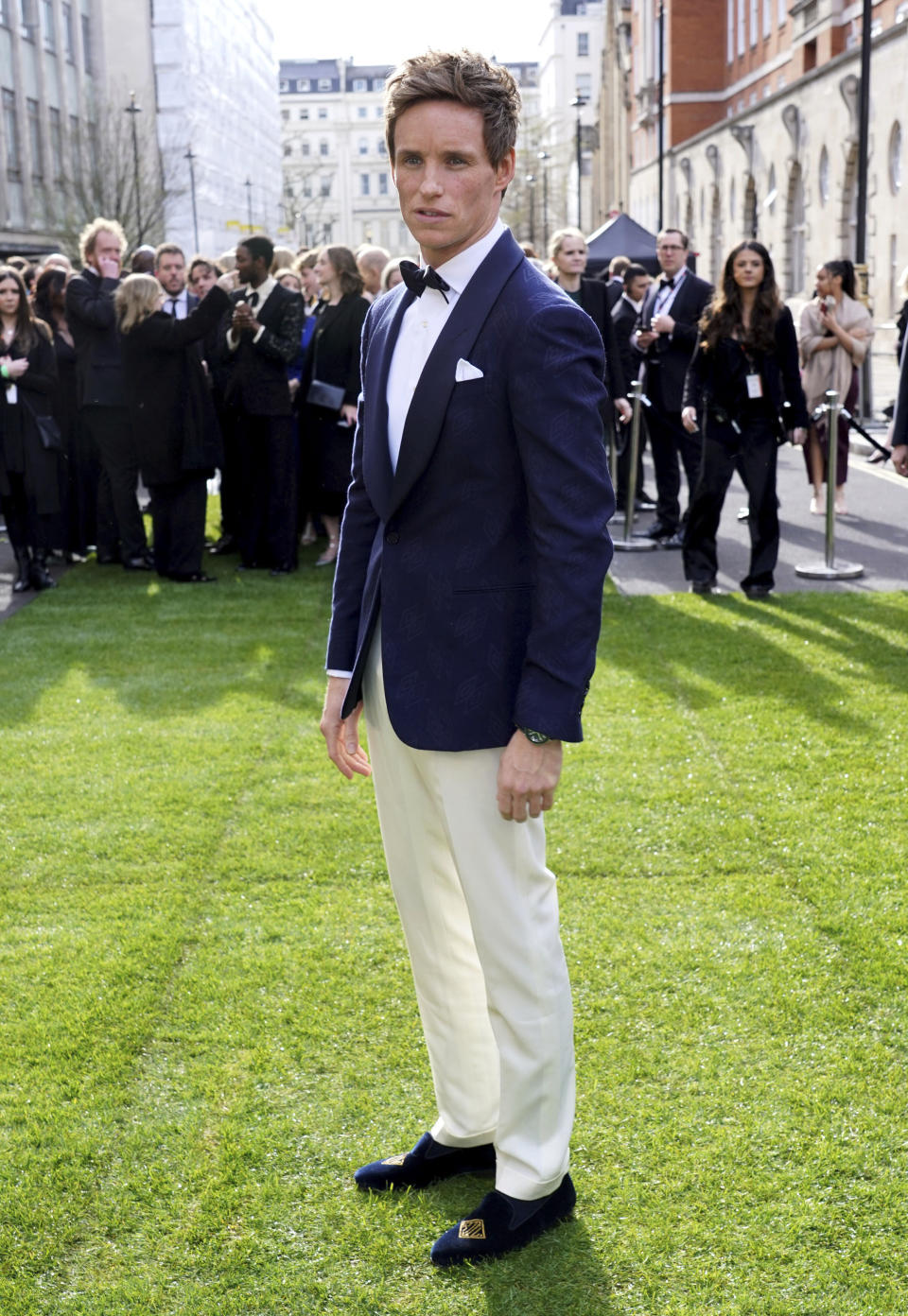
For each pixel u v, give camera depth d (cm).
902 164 2677
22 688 624
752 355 739
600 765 496
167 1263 245
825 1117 280
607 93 7556
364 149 13550
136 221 4106
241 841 438
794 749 504
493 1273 239
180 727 559
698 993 331
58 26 4847
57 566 960
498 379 214
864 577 816
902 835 422
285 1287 238
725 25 5072
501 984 237
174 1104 293
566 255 905
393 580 229
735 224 4344
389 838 248
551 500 211
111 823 456
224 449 928
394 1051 311
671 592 793
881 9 3020
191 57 6762
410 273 221
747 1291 232
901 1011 320
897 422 561
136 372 834
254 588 852
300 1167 271
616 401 939
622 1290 234
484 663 223
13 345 818
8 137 4388
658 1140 274
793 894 386
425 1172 265
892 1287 232
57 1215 258
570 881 400
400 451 221
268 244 851
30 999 339
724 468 759
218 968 353
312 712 578
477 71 211
